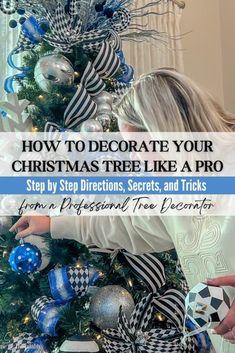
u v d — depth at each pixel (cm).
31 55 154
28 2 153
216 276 108
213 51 300
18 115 142
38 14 154
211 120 118
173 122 118
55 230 135
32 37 151
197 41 295
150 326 133
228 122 121
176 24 269
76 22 150
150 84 121
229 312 99
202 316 101
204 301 101
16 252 128
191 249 114
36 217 135
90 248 139
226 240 106
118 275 142
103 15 157
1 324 136
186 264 116
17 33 207
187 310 103
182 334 129
